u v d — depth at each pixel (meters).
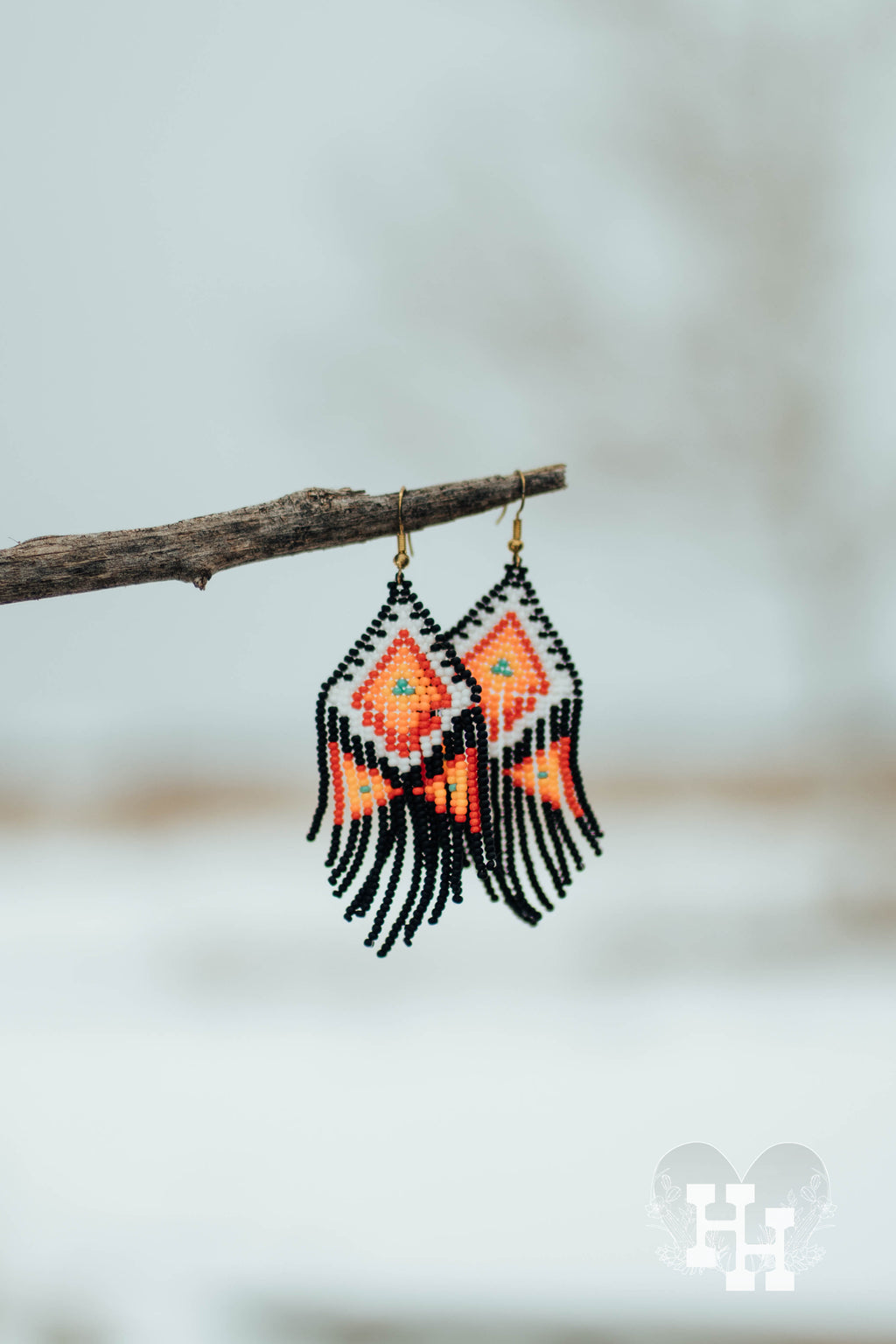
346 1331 0.83
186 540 0.76
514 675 0.79
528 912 0.78
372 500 0.77
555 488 0.79
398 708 0.77
